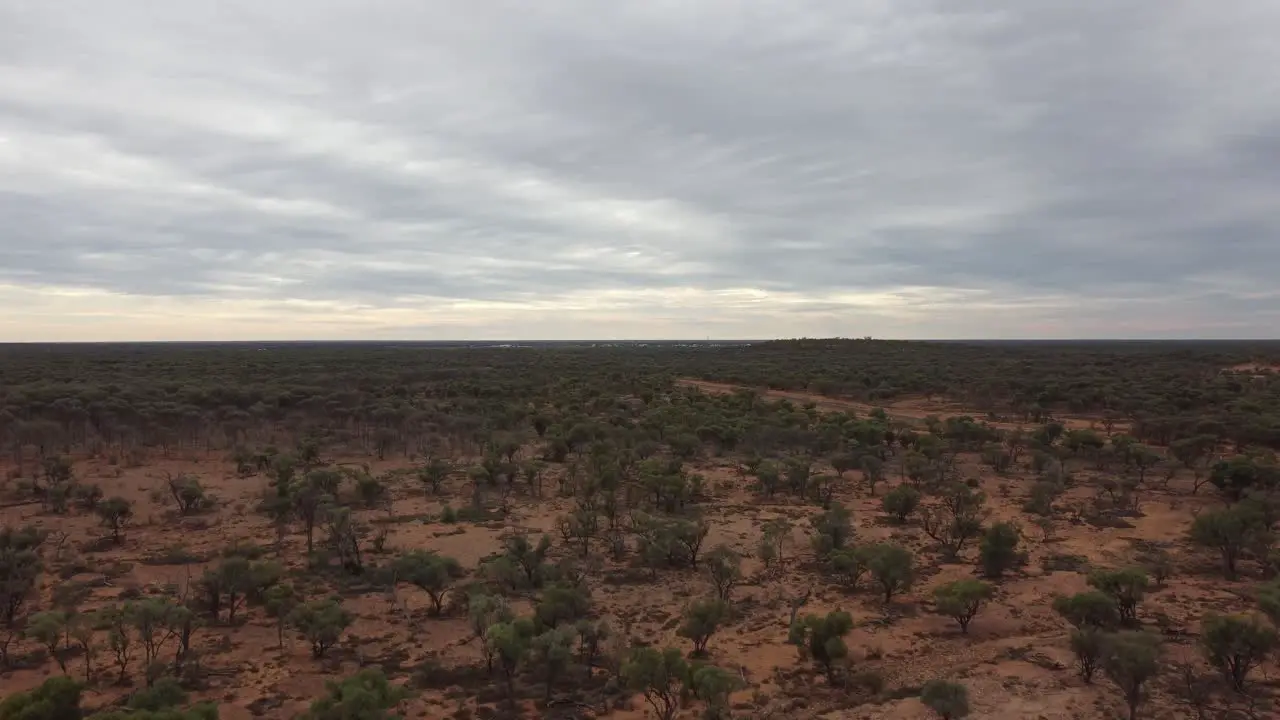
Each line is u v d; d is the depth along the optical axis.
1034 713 23.70
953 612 30.53
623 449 68.94
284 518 46.84
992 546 38.22
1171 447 65.31
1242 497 50.09
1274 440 68.19
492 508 52.38
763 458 67.75
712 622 29.20
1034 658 28.00
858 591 36.00
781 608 33.91
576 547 42.91
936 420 86.69
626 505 52.34
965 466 67.19
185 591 35.28
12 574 33.28
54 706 21.78
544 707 24.94
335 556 40.53
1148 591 34.81
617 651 27.83
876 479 59.66
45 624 27.30
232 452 71.69
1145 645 24.00
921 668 27.53
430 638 30.80
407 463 70.19
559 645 25.83
